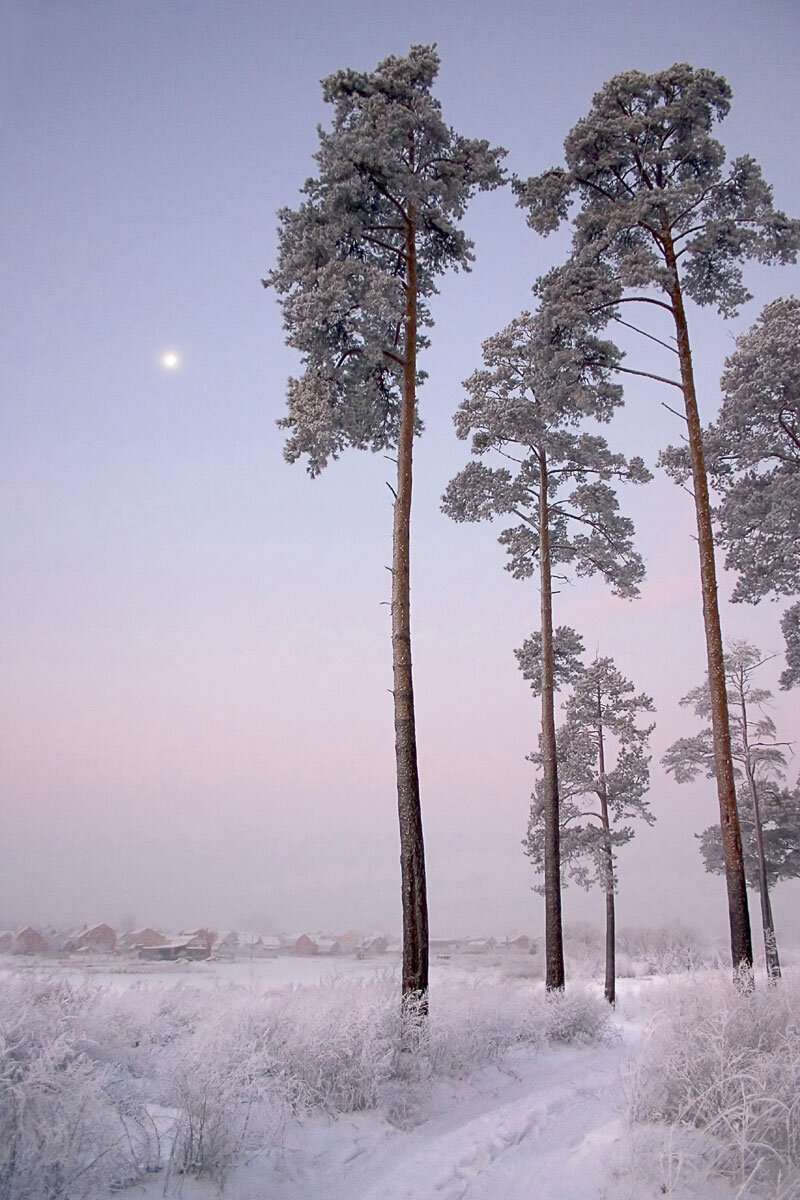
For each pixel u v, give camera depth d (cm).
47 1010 616
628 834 2755
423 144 1477
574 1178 566
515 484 2212
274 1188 540
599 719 3008
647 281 1634
